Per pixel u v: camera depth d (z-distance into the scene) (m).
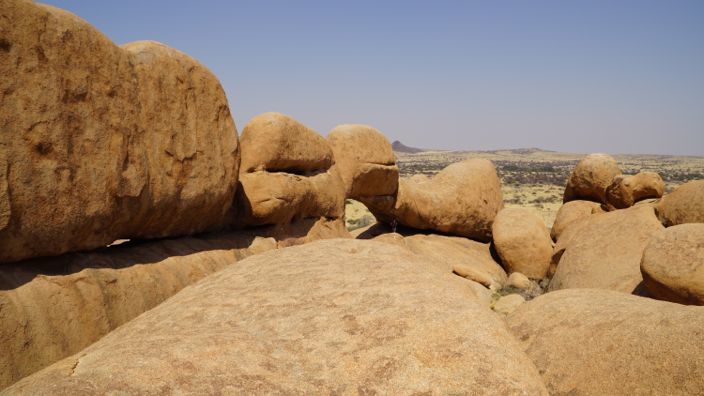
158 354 2.98
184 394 2.62
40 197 5.06
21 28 4.93
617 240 12.00
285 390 2.88
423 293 3.96
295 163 10.68
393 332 3.41
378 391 2.95
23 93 4.91
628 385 3.36
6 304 4.62
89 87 5.72
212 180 7.96
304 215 11.14
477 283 13.93
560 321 4.47
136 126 6.44
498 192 18.91
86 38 5.73
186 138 7.40
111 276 5.93
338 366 3.17
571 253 12.98
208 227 8.59
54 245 5.38
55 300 5.12
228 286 4.98
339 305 3.98
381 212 16.02
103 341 4.44
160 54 7.07
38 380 2.66
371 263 4.99
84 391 2.43
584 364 3.78
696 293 7.71
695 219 11.06
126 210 6.32
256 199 9.42
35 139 5.00
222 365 2.97
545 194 56.09
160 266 6.80
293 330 3.68
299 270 5.04
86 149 5.64
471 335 3.30
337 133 13.45
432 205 16.47
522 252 15.48
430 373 3.03
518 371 3.07
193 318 4.28
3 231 4.73
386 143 14.50
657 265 8.23
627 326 3.80
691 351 3.18
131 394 2.50
